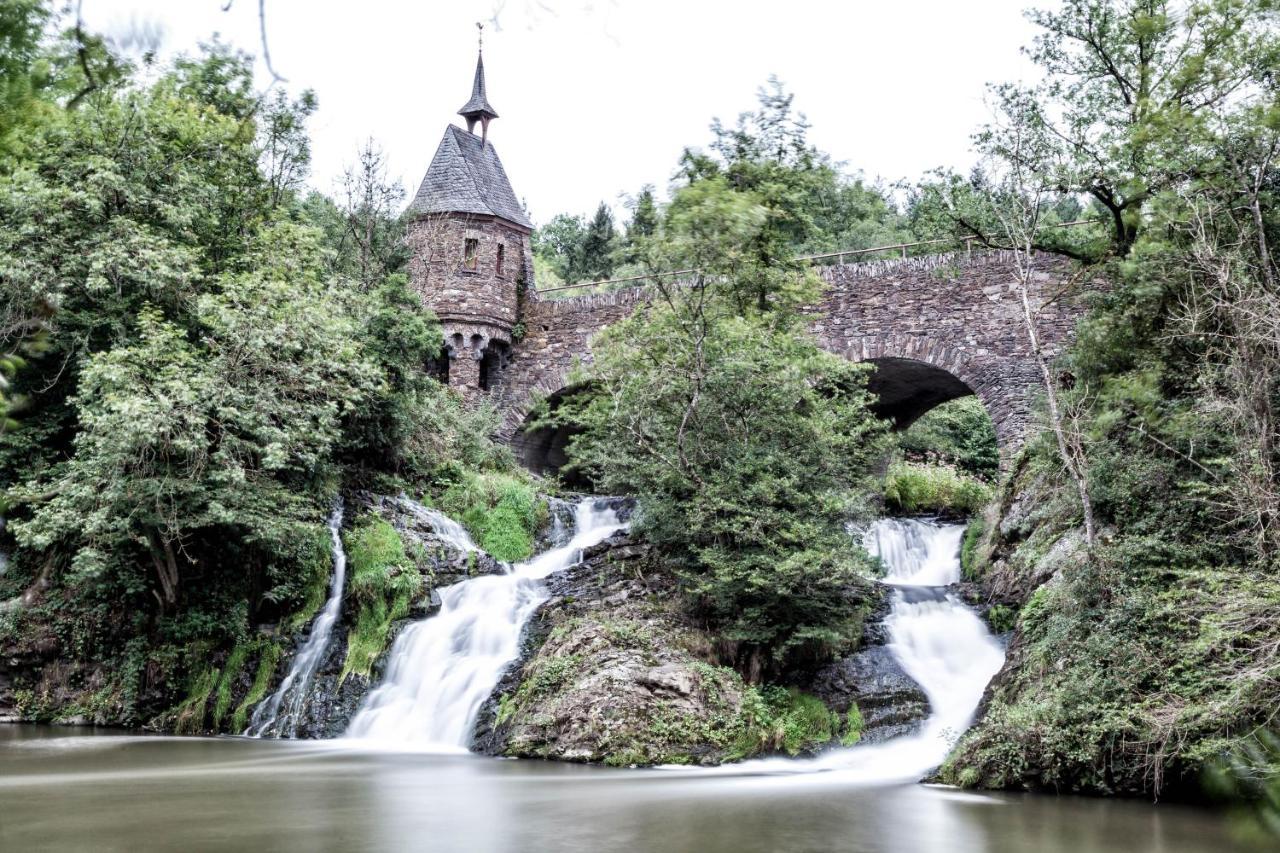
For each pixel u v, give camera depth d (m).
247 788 11.70
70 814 10.02
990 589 18.00
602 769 13.52
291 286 21.59
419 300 26.84
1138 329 15.14
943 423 42.50
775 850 8.53
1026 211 16.80
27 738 16.17
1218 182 15.03
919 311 26.86
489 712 15.88
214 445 18.69
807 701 15.60
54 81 3.99
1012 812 10.26
